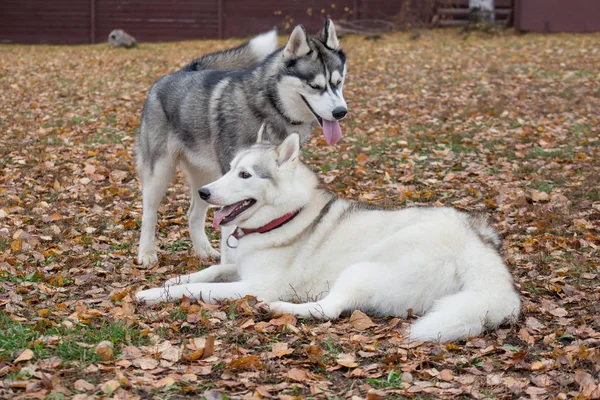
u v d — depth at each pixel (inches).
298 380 146.8
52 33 929.5
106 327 171.8
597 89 506.0
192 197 249.6
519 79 553.9
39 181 328.2
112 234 265.1
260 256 195.3
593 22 791.1
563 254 232.7
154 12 914.7
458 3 844.6
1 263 215.9
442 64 629.0
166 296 191.6
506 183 318.0
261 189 193.0
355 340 165.9
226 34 912.3
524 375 152.9
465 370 153.0
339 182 327.3
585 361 157.1
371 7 879.7
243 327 173.0
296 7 893.2
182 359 155.6
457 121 434.0
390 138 401.1
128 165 356.8
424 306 181.5
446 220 188.9
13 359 151.9
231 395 140.6
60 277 207.9
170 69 657.6
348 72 604.1
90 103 510.6
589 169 329.4
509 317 173.8
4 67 672.4
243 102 232.7
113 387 139.1
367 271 184.4
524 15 814.5
